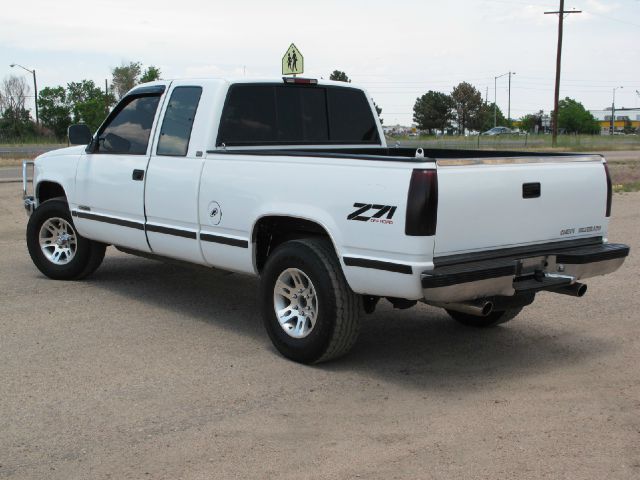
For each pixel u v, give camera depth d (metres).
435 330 6.58
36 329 6.36
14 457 4.00
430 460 3.99
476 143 50.84
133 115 7.14
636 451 4.10
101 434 4.29
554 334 6.43
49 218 8.10
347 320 5.30
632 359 5.73
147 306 7.20
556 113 47.69
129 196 7.00
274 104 6.77
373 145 7.62
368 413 4.64
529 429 4.39
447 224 4.80
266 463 3.95
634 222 12.86
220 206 6.07
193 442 4.20
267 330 5.75
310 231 5.67
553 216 5.50
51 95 68.50
